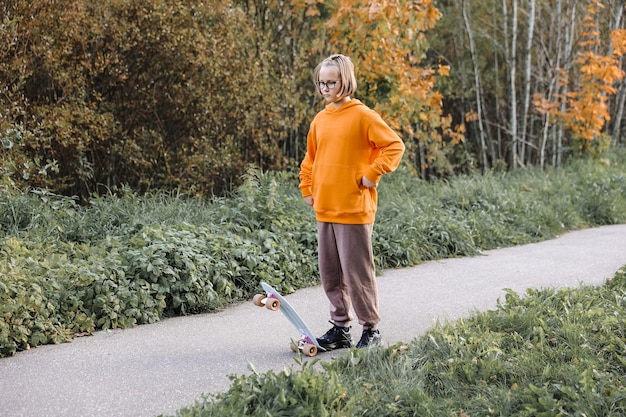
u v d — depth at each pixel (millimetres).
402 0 10484
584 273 6797
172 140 10133
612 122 20484
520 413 3434
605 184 12383
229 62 9703
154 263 5570
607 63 14688
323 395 3475
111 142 9477
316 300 5965
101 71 8961
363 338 4602
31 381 4004
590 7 14984
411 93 10930
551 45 16672
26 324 4707
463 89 16656
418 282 6574
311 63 11477
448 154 16156
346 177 4410
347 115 4402
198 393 3830
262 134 10266
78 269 5426
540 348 4254
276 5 10961
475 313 5141
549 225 9984
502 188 11180
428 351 4191
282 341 4805
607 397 3529
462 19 16250
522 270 7066
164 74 9602
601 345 4379
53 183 8672
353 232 4453
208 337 4902
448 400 3639
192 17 9484
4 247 5770
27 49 8453
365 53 10844
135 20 9133
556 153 16688
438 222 8477
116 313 5148
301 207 8367
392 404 3518
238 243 6504
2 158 7777
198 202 8586
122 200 8242
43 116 8445
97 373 4137
